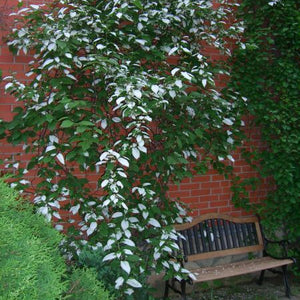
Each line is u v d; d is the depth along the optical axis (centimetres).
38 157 345
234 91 462
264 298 444
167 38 407
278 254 494
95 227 332
